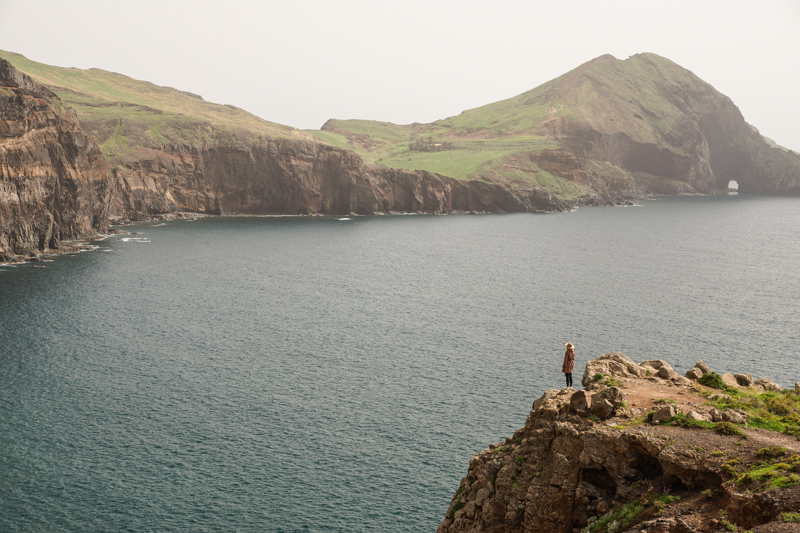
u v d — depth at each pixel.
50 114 168.00
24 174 153.50
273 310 111.94
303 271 153.38
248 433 62.38
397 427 63.66
